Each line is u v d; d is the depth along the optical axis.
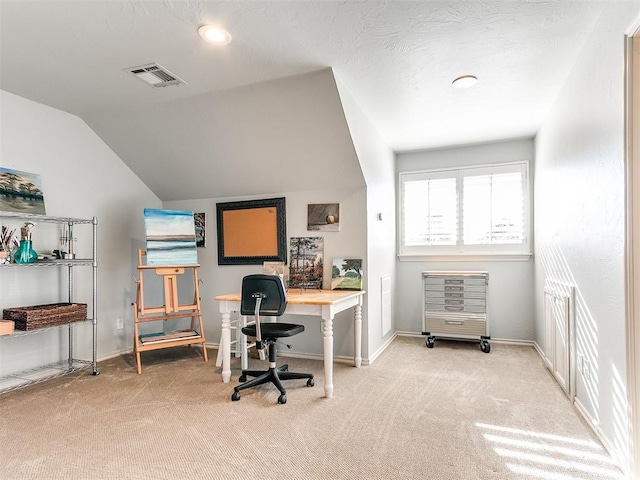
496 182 4.35
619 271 1.79
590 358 2.21
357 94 3.02
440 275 4.13
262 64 2.50
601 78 2.01
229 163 3.70
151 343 3.36
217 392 2.78
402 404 2.54
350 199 3.61
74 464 1.85
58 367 3.22
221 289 4.14
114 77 2.69
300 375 2.90
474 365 3.42
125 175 3.97
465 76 2.70
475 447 1.98
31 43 2.23
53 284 3.24
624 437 1.75
